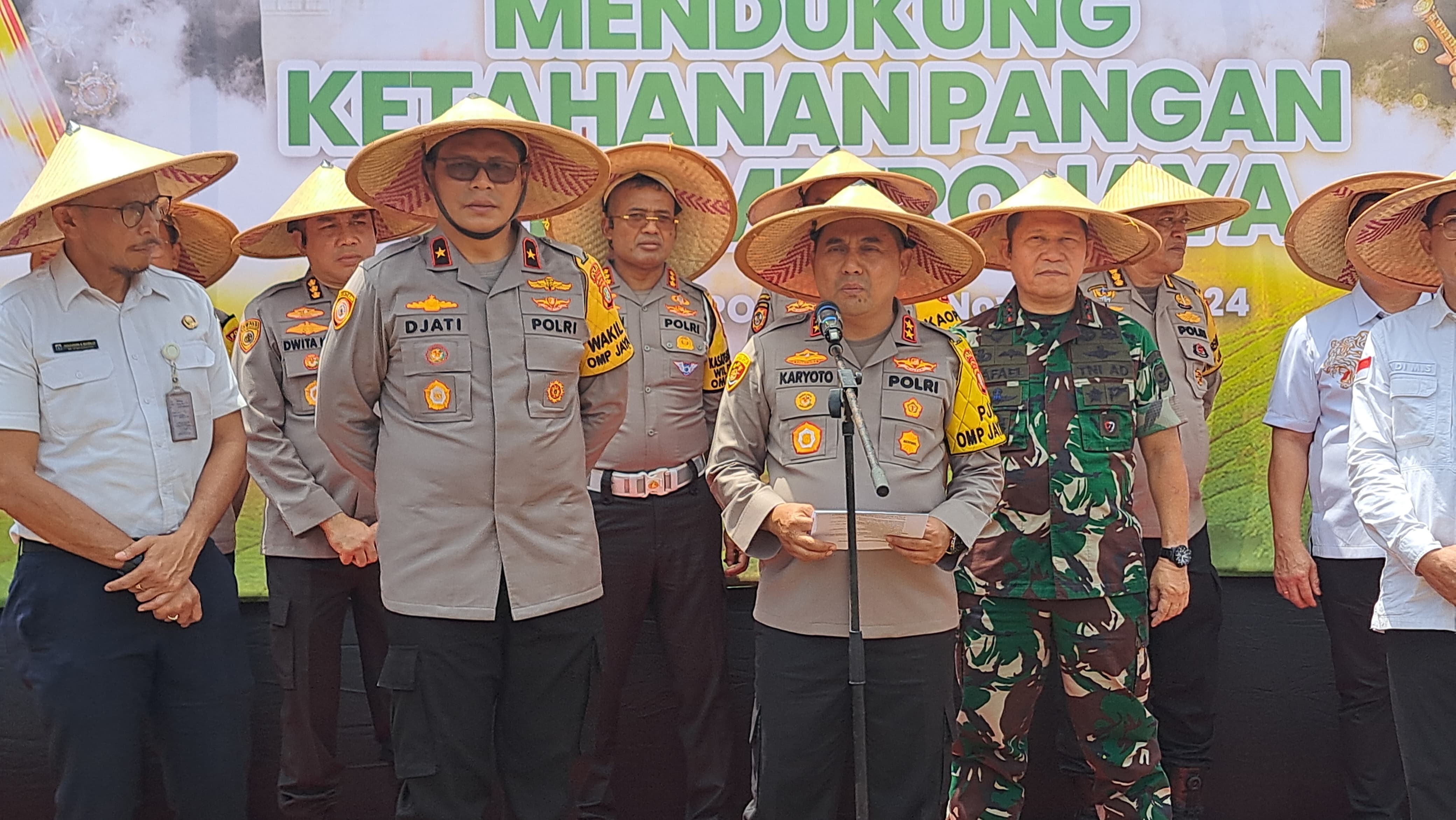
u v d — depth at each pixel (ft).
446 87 11.37
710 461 8.71
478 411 7.52
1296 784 11.95
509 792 7.88
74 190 7.21
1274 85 11.60
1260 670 11.88
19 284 7.58
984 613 9.26
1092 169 11.64
